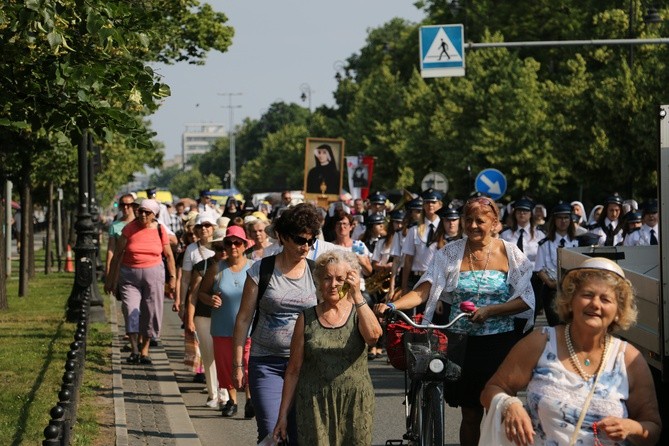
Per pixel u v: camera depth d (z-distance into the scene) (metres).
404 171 107.06
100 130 20.48
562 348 9.46
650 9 62.38
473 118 89.19
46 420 18.39
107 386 22.97
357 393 12.58
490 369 14.52
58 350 27.89
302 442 12.59
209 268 20.73
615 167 66.81
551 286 24.89
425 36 41.22
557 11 103.31
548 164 81.62
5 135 28.00
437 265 14.70
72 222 123.06
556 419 9.32
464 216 14.55
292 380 12.76
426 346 13.44
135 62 19.86
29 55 19.53
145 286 27.25
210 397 21.98
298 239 13.89
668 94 65.56
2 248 41.69
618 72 66.31
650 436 9.21
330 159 56.38
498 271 14.53
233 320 20.42
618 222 34.50
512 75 85.56
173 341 33.50
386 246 28.23
